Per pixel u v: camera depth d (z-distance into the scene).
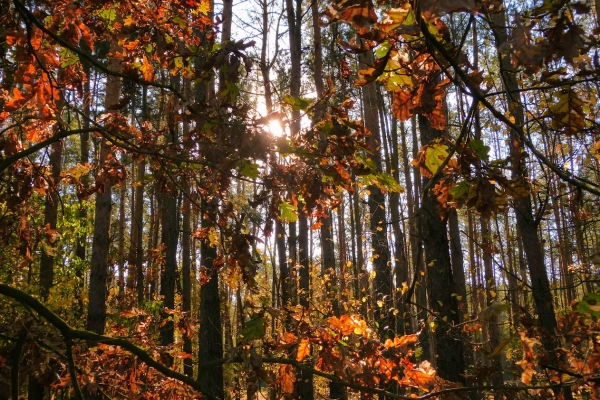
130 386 2.67
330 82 2.14
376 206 9.01
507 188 1.59
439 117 1.67
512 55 1.05
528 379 1.43
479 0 1.25
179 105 2.32
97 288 8.07
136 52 2.97
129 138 2.84
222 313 12.09
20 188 2.96
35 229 3.25
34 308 2.12
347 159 2.16
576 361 1.52
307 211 2.46
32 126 2.89
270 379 2.00
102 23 2.96
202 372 2.13
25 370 2.25
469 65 1.65
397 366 2.07
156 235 17.48
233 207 2.75
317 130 2.15
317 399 7.30
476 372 1.90
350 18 1.05
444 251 5.80
